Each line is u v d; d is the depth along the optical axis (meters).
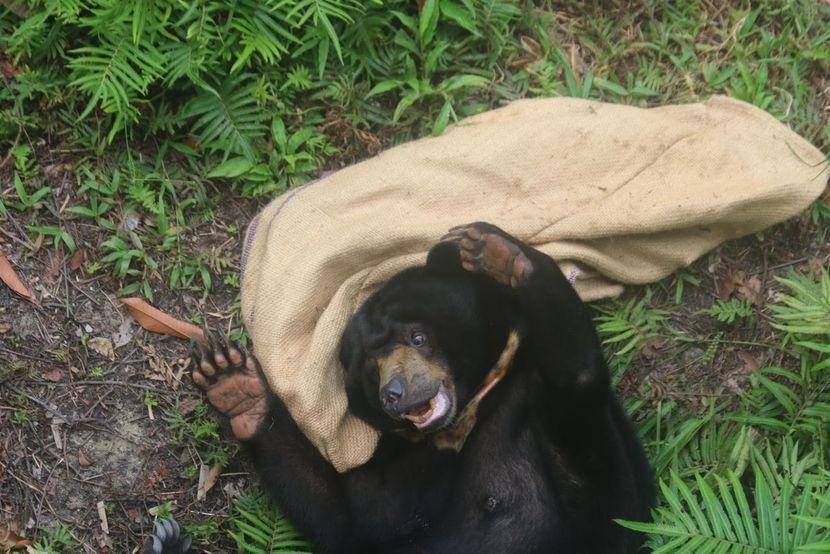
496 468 2.25
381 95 2.54
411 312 2.18
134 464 2.37
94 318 2.40
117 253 2.41
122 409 2.38
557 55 2.56
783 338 2.44
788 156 2.40
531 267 2.10
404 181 2.33
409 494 2.27
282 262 2.27
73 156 2.45
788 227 2.49
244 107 2.47
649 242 2.38
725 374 2.45
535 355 2.15
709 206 2.34
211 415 2.40
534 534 2.22
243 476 2.41
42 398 2.36
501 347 2.23
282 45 2.44
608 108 2.44
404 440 2.25
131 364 2.40
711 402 2.43
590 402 2.14
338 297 2.25
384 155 2.39
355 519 2.29
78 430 2.36
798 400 2.39
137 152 2.47
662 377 2.45
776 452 2.39
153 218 2.46
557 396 2.15
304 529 2.31
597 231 2.32
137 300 2.41
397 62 2.52
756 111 2.44
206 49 2.39
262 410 2.28
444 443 2.25
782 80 2.58
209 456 2.39
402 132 2.52
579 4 2.61
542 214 2.33
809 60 2.59
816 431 2.36
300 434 2.29
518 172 2.35
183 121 2.46
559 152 2.37
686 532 2.09
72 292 2.40
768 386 2.38
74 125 2.44
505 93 2.53
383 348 2.19
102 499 2.35
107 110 2.36
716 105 2.47
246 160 2.46
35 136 2.44
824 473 2.08
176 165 2.48
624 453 2.20
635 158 2.38
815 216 2.47
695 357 2.46
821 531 2.10
